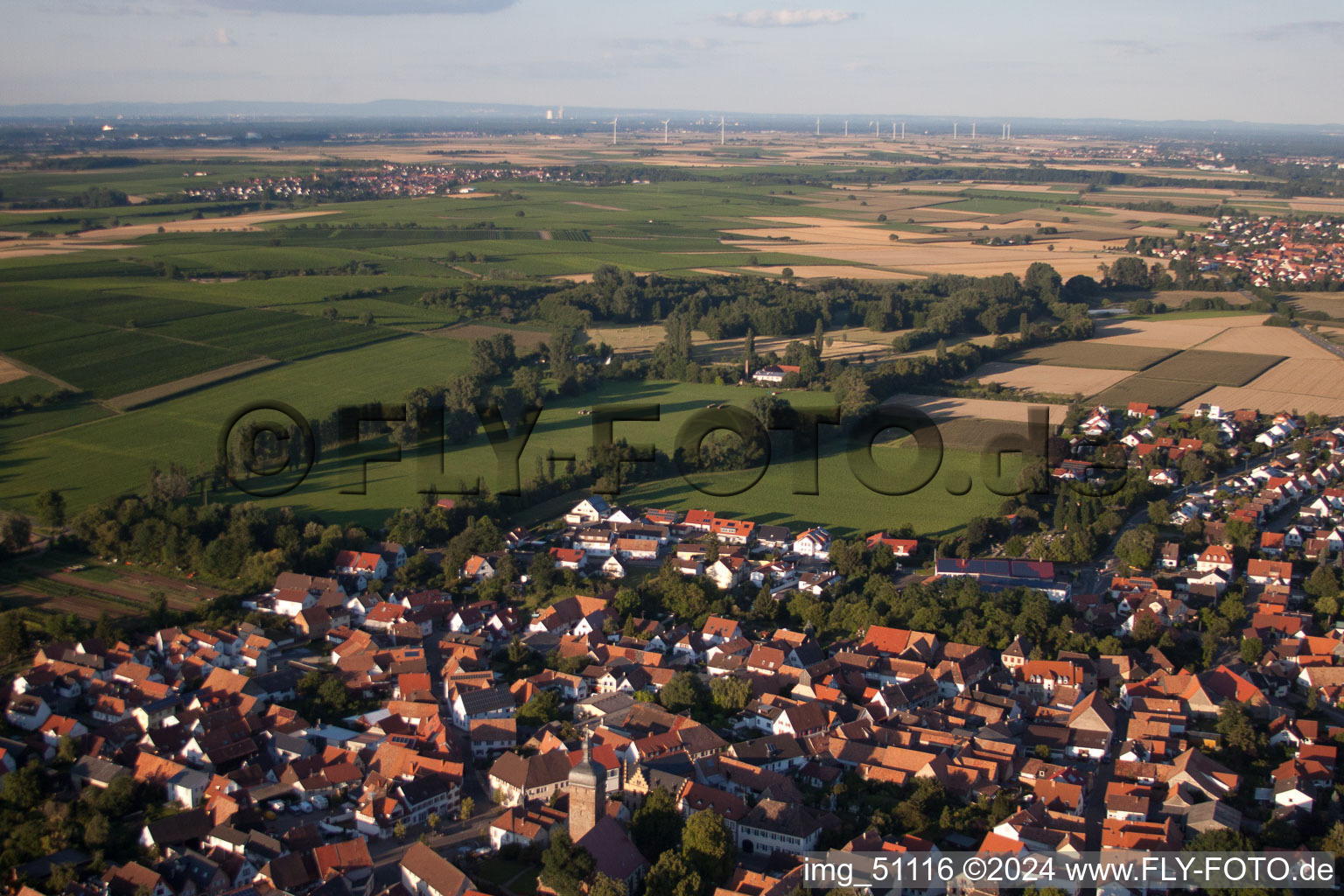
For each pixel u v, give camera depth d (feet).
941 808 483.10
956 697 598.75
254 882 427.33
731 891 410.52
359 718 564.71
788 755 521.65
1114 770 523.29
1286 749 541.75
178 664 607.37
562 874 408.67
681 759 509.76
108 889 418.10
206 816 463.83
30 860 443.32
